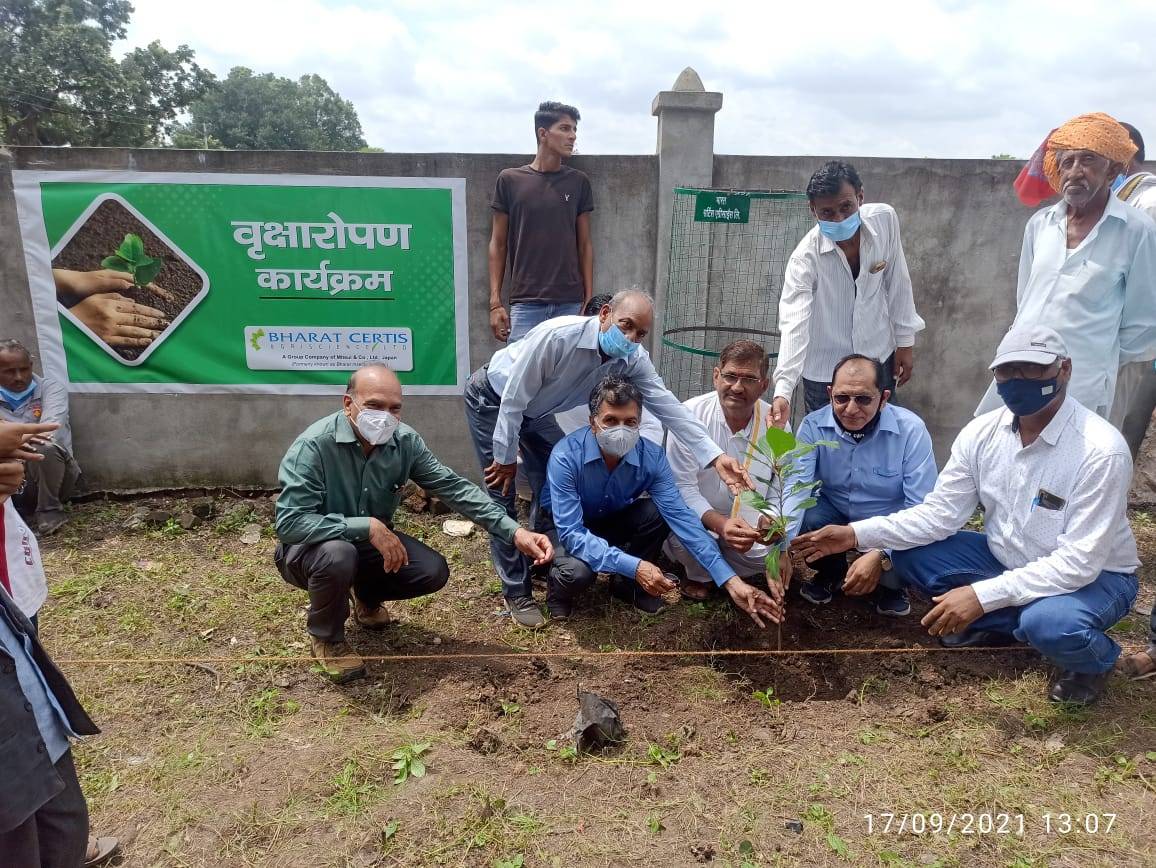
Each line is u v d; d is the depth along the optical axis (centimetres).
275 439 555
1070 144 341
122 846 246
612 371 382
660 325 534
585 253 509
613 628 386
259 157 507
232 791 270
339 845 246
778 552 340
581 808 262
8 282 519
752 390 372
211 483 559
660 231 520
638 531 404
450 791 268
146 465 554
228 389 543
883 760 286
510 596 396
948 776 277
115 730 305
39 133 3591
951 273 536
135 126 3878
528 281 494
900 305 446
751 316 537
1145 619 387
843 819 257
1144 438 542
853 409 355
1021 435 314
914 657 349
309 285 529
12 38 3541
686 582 417
